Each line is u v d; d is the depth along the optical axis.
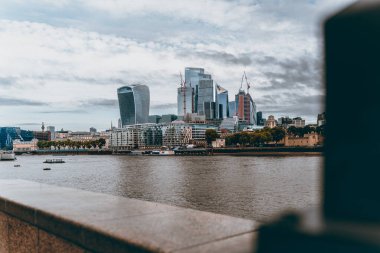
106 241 3.05
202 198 58.06
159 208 4.14
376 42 1.17
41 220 4.05
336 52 1.27
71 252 3.55
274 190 65.75
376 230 1.12
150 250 2.66
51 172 123.12
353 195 1.23
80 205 4.36
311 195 59.06
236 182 79.06
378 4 1.18
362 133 1.21
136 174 106.06
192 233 3.02
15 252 4.72
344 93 1.26
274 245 1.30
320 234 1.18
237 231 3.09
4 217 5.03
